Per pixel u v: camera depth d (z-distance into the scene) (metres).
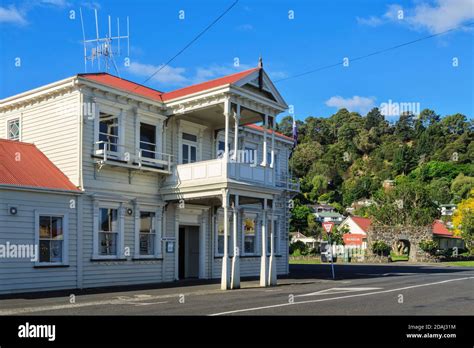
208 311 12.46
